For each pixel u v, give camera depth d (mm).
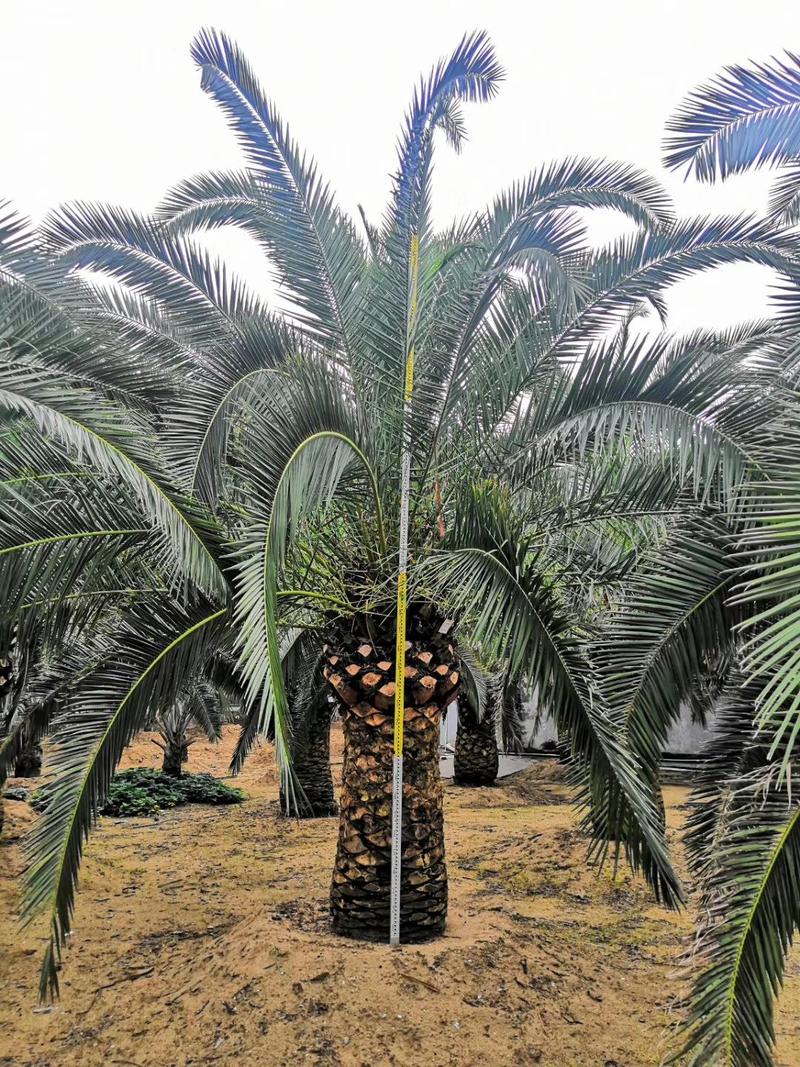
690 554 3508
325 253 4934
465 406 4922
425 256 4965
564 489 4734
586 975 4281
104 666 4148
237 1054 3428
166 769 13305
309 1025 3559
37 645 5324
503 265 4906
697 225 4723
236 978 4004
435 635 4801
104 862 7348
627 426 4016
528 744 16375
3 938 5070
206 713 13070
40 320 4504
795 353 3857
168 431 4266
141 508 3955
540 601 3457
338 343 5008
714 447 3545
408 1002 3734
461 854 7730
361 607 4758
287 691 8211
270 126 4848
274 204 4961
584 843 7098
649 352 3961
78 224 5676
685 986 2717
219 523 3934
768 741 2918
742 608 3379
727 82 3717
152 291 5953
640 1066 3365
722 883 2564
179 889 6492
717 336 5488
